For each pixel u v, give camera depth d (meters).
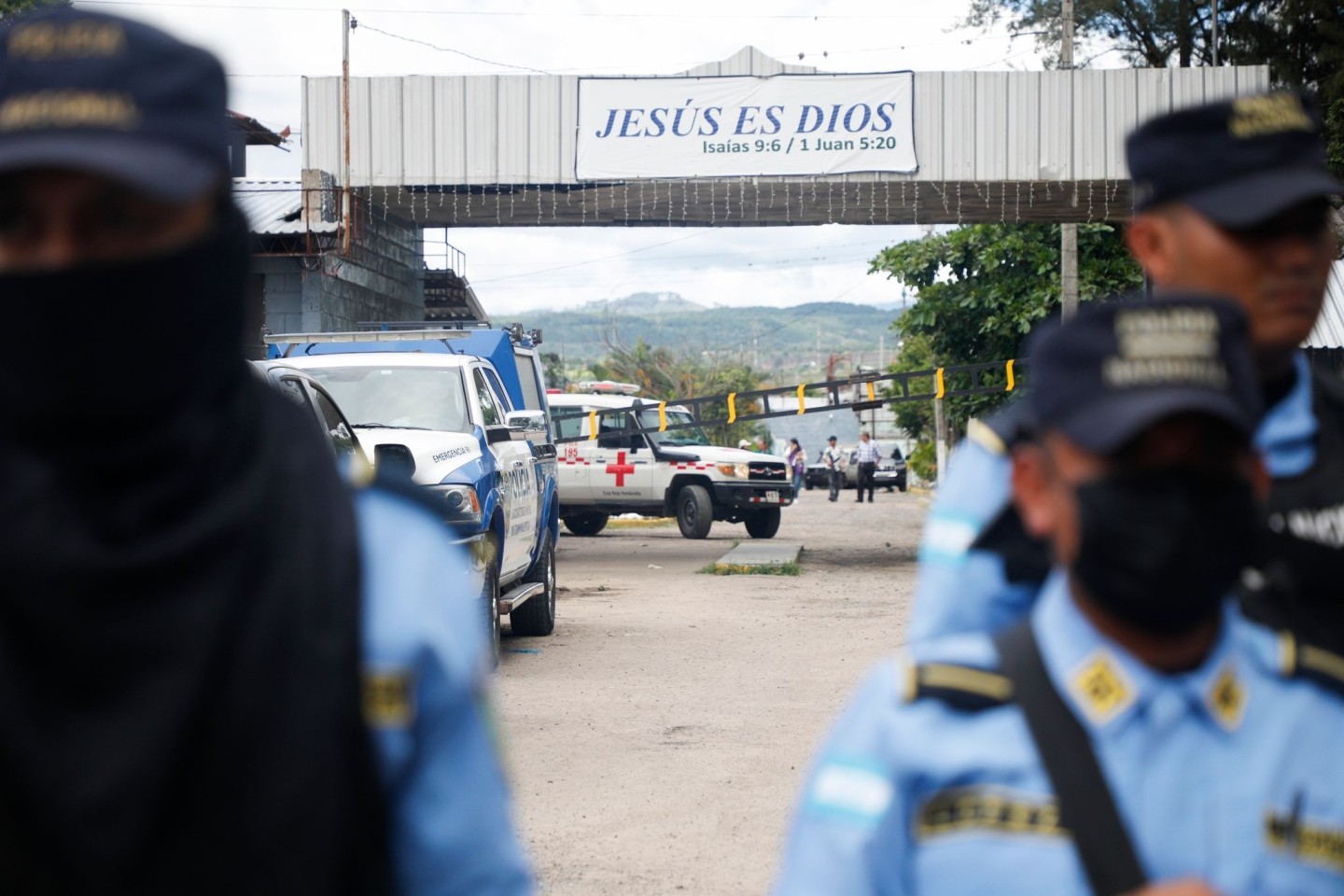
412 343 21.77
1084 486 2.15
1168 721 2.16
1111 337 2.15
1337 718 2.28
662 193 25.66
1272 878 2.17
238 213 2.11
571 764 9.33
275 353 21.17
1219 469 2.12
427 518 2.20
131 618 1.85
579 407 32.16
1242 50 37.25
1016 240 32.88
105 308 1.89
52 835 1.86
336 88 25.17
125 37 1.96
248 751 1.89
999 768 2.16
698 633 16.02
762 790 8.68
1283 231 2.98
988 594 2.96
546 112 24.53
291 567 1.97
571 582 22.19
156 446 1.90
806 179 24.20
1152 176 3.08
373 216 28.88
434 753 2.07
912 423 78.25
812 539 32.31
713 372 94.12
